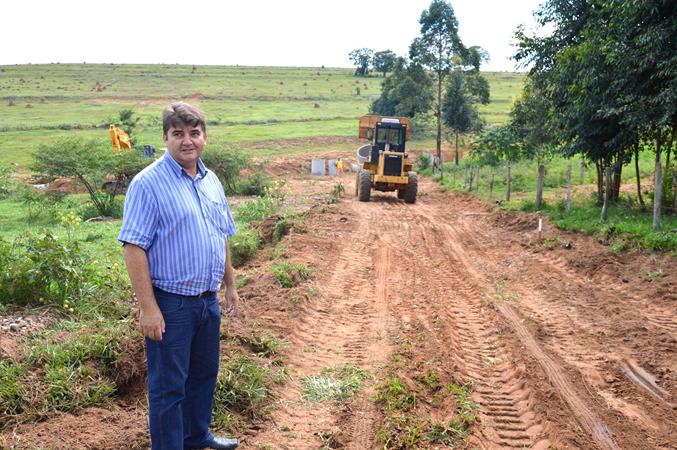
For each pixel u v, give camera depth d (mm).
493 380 5543
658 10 11891
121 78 112375
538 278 9477
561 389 5254
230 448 3881
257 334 6070
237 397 4602
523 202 17375
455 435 4387
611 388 5336
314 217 15422
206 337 3496
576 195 18156
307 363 5730
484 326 7176
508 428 4598
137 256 3098
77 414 4266
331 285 8961
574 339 6645
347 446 4195
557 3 17125
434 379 5336
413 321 7207
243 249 10398
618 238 11094
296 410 4730
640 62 12031
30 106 74938
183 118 3234
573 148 14391
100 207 19062
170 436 3293
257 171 25953
